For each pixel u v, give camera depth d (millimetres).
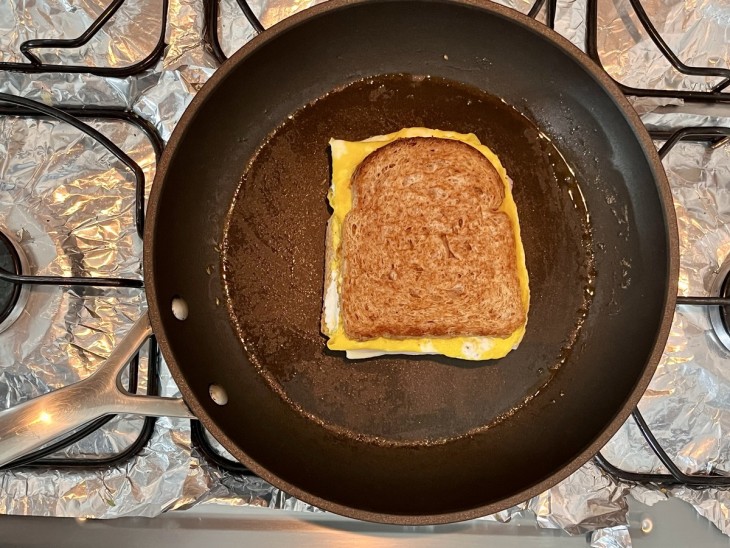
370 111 366
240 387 342
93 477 337
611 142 344
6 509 335
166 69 360
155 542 349
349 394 347
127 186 365
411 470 339
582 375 345
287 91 358
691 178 375
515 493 295
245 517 352
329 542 351
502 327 334
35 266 353
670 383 357
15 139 364
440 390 348
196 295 343
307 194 359
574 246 356
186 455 337
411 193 334
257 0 379
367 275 334
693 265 369
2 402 343
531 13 352
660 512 358
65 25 373
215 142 347
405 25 341
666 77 375
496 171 343
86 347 348
